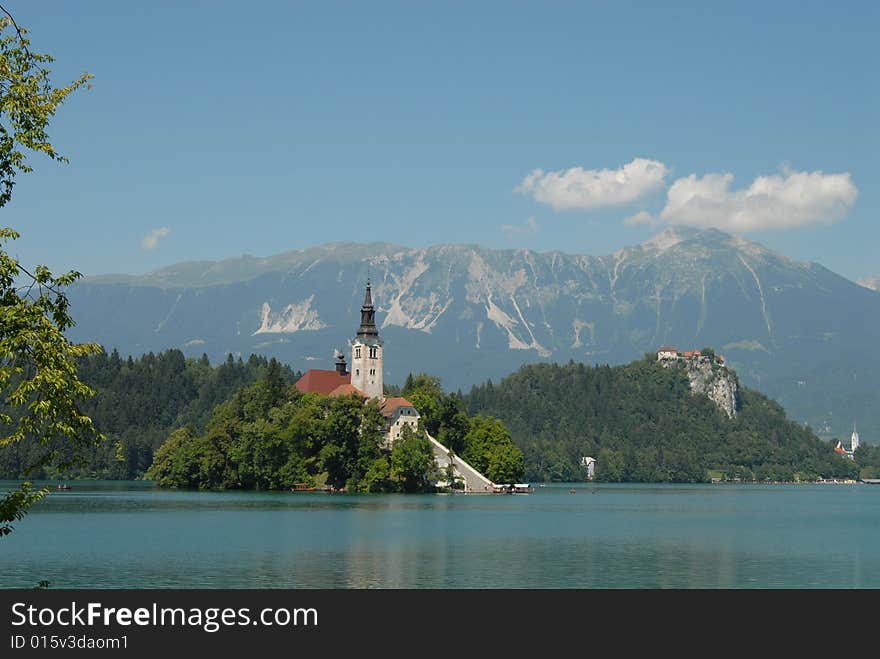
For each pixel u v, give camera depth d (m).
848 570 108.62
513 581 97.56
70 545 125.44
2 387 41.41
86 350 43.69
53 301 43.19
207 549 122.00
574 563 111.75
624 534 151.50
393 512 192.88
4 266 41.50
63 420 42.84
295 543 129.88
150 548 122.38
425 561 112.06
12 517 43.12
